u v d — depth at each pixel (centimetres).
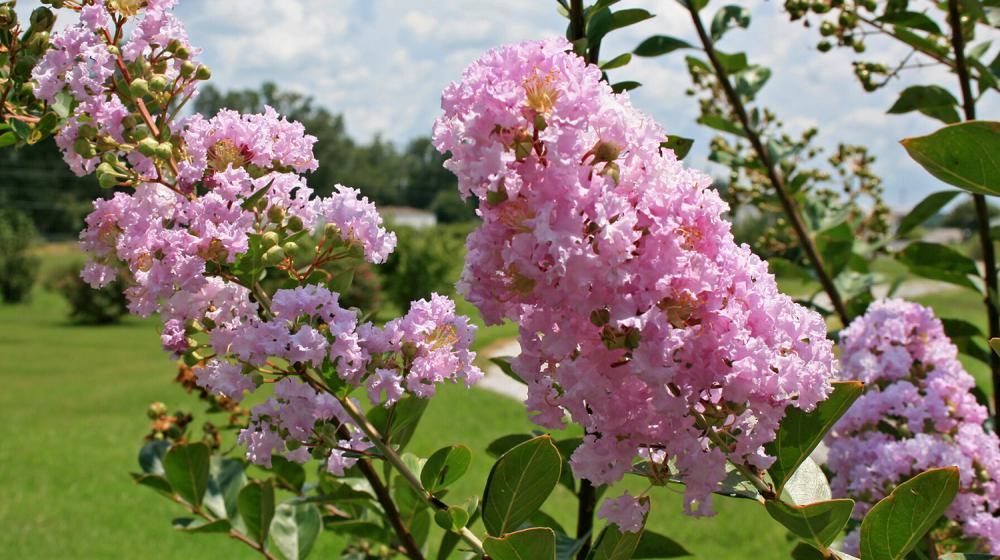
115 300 1146
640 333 48
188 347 61
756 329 50
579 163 48
